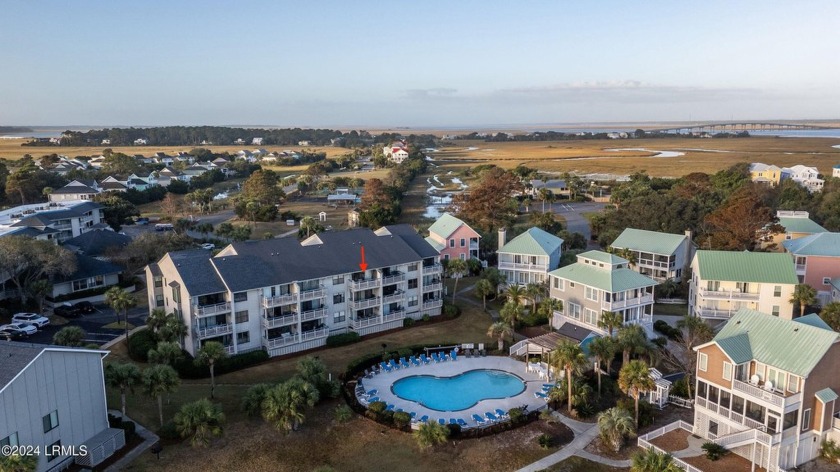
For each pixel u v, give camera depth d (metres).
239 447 45.56
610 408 51.53
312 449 46.03
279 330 66.75
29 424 37.88
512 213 151.12
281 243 72.00
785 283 71.62
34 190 169.38
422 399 55.78
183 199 171.50
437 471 43.88
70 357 41.28
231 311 62.56
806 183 175.38
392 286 75.75
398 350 66.44
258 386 49.16
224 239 124.38
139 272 100.50
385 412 50.91
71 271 80.75
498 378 60.94
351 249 74.88
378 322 73.00
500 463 44.94
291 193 198.38
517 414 51.00
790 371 42.16
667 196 120.94
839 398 44.31
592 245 120.69
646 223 113.75
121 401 49.44
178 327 59.25
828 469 43.03
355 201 181.88
